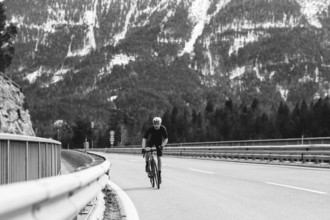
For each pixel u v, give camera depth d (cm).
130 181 1803
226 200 1177
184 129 18738
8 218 318
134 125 19988
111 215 962
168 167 2572
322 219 900
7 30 8300
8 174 908
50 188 394
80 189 607
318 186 1470
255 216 938
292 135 13838
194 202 1156
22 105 5406
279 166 2561
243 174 1988
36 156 1237
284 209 1020
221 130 17175
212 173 2078
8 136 898
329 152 2453
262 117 16150
